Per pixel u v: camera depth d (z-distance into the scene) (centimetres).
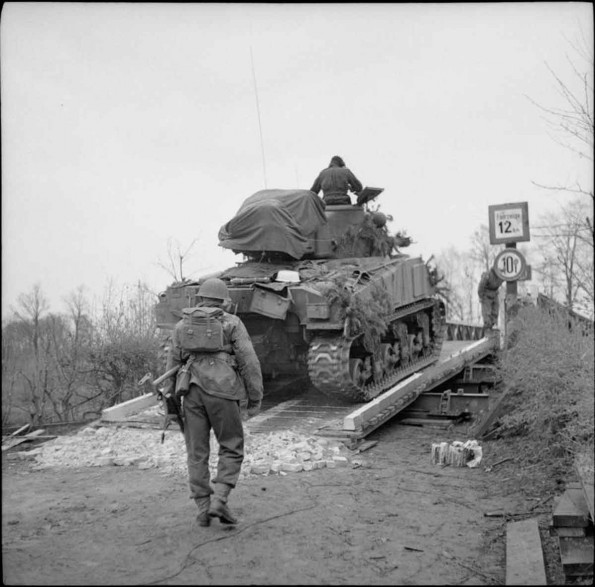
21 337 1387
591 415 603
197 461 540
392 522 569
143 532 530
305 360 1210
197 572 445
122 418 1056
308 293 1045
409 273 1355
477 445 830
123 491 668
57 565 458
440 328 1609
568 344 693
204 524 539
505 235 1020
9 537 522
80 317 1425
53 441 938
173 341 554
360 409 959
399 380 1297
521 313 999
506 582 431
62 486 698
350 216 1354
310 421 985
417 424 1072
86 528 544
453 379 1473
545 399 720
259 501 619
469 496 653
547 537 523
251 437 884
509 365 877
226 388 537
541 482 677
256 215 1174
